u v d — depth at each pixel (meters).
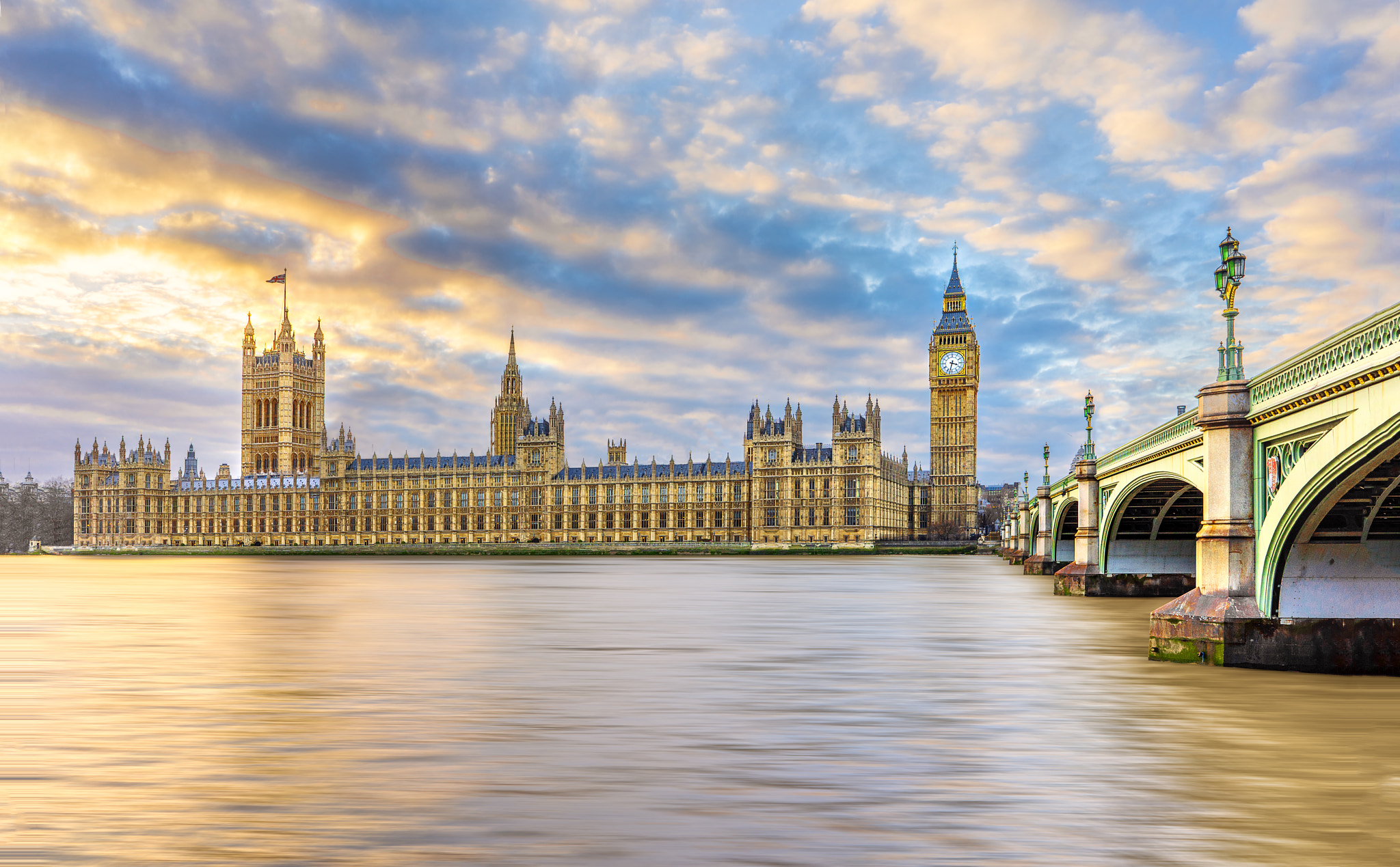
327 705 29.84
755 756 23.59
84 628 53.09
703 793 20.36
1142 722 27.42
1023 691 32.50
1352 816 18.91
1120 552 79.00
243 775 21.61
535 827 18.12
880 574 123.38
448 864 16.22
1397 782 21.39
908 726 27.05
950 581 105.25
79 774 21.69
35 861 16.36
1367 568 35.22
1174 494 67.06
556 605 69.44
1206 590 37.16
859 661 39.72
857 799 20.00
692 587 94.19
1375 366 26.22
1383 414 26.41
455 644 45.72
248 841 17.30
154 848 16.97
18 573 137.62
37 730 26.11
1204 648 36.28
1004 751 24.14
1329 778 21.64
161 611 65.00
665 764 22.77
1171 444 50.31
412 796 20.06
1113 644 45.50
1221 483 36.25
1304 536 34.56
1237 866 16.38
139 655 41.62
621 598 77.69
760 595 81.06
